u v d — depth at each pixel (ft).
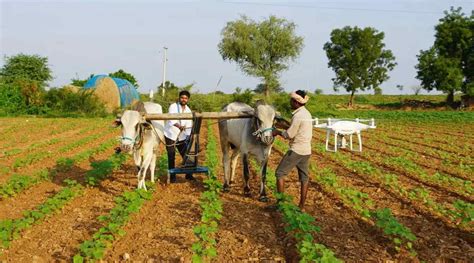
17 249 23.09
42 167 46.09
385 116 156.35
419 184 38.99
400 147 66.69
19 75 189.37
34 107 129.18
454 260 21.93
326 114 156.76
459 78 190.49
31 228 26.00
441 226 27.43
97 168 37.81
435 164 50.44
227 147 34.81
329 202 32.35
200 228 22.59
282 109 139.33
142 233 25.58
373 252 22.97
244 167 32.40
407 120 140.87
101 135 76.59
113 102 134.92
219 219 27.45
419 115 160.35
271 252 23.02
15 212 29.55
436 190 37.17
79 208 30.17
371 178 40.68
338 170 45.16
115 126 32.09
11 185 33.58
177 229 26.22
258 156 31.63
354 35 225.76
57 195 30.68
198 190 35.29
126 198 28.40
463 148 65.98
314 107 171.22
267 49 195.62
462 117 150.20
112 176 39.91
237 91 141.90
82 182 37.65
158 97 119.34
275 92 193.06
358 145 68.08
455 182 37.96
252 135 31.04
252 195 33.73
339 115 157.89
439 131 98.73
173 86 127.44
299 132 27.84
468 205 26.00
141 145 32.12
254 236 25.16
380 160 51.13
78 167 45.34
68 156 53.78
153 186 34.53
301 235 23.04
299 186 37.11
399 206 31.78
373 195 34.81
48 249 23.21
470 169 46.24
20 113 127.65
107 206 30.81
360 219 28.27
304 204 31.60
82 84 180.24
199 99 122.72
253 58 193.57
